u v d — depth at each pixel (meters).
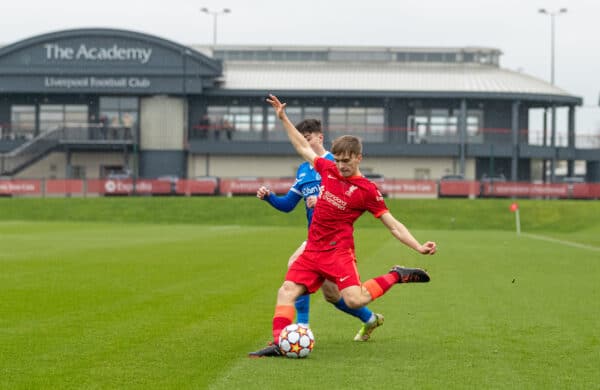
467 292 25.67
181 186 102.69
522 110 131.38
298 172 17.28
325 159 15.84
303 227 77.44
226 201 93.69
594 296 24.80
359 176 15.16
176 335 17.28
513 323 19.34
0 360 14.60
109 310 20.95
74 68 123.19
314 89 125.50
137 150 125.75
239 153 126.25
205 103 128.25
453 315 20.64
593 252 45.69
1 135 125.94
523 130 129.75
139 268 32.66
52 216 89.12
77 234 58.62
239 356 15.09
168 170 126.06
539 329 18.48
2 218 88.50
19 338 16.83
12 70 123.06
